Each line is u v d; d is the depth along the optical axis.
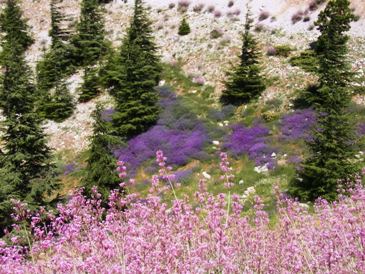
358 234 5.93
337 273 5.35
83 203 7.66
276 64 35.12
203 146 29.17
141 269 5.09
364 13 37.03
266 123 29.34
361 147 22.84
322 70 26.75
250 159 26.44
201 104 34.31
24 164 21.67
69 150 34.69
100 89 40.41
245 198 22.09
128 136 32.59
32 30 57.72
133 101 32.19
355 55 32.41
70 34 52.78
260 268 5.96
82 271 5.57
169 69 40.16
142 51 38.25
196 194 7.50
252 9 45.59
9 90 21.97
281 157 25.53
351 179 18.03
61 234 7.02
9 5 54.78
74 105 39.62
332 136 19.17
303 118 27.98
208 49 41.38
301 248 6.30
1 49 54.44
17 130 21.09
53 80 43.09
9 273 5.89
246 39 32.88
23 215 7.62
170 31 46.97
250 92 32.31
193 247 6.00
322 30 32.91
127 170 29.25
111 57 41.19
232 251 6.11
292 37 38.75
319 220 8.29
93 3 47.44
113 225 6.59
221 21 45.81
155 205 6.84
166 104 35.22
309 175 19.19
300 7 42.31
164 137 31.23
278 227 8.11
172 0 53.06
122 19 52.72
